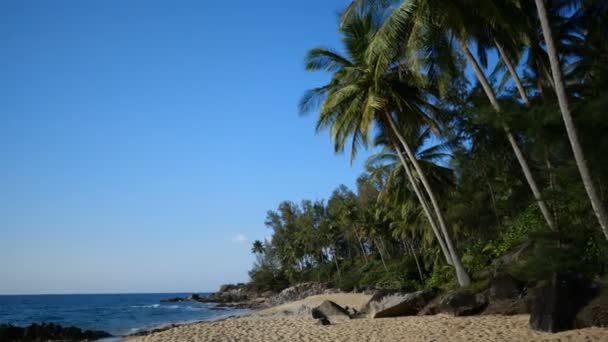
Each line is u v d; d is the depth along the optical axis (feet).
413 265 158.40
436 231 67.26
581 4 60.44
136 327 112.57
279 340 45.32
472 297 49.44
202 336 51.42
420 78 58.44
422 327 44.37
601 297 34.17
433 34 53.57
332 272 244.22
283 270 289.74
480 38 56.90
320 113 65.62
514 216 75.20
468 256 67.56
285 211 294.25
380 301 60.49
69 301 414.41
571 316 33.99
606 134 35.47
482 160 71.72
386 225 178.81
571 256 41.01
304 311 102.37
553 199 43.21
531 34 55.98
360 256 246.88
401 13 48.75
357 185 199.31
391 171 96.53
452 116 66.23
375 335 42.91
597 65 46.09
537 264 42.86
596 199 30.83
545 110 39.14
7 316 180.04
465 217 85.30
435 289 58.18
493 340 34.09
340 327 51.11
